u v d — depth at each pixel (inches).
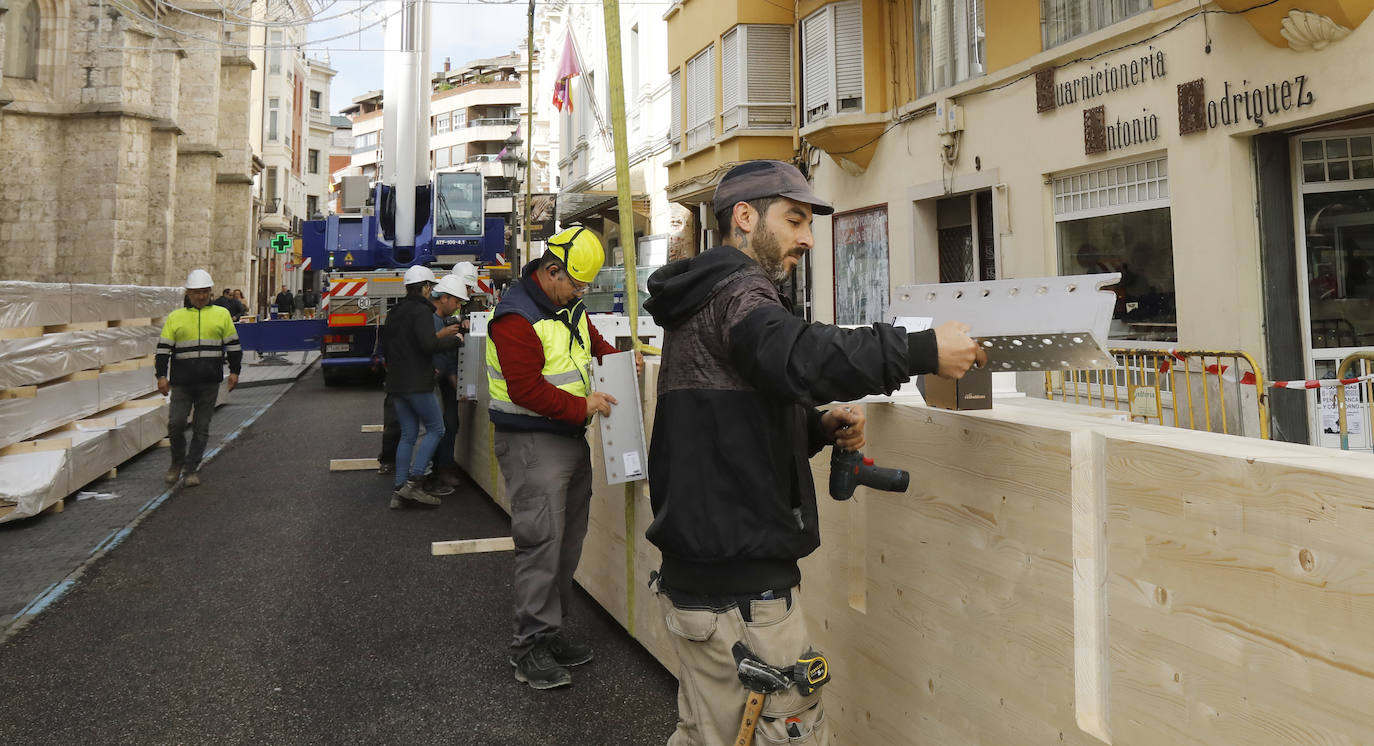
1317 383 246.1
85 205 1007.0
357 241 692.1
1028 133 378.9
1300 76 260.5
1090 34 338.6
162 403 387.9
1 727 127.3
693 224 761.6
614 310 683.4
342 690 140.6
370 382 693.9
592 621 176.1
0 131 970.7
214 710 133.3
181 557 218.4
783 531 67.9
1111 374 303.4
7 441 257.3
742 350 62.4
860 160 502.3
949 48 436.5
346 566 211.3
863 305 519.2
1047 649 68.4
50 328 295.6
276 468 341.7
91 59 1006.4
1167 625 58.9
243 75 1504.7
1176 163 305.3
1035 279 62.8
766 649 67.8
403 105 673.6
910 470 87.7
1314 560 48.5
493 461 278.8
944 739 82.2
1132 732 62.2
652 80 834.2
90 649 157.9
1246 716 52.9
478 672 147.9
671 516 69.6
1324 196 279.0
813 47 529.0
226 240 1492.4
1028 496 70.5
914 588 86.8
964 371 58.7
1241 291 282.7
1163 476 59.2
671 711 132.2
